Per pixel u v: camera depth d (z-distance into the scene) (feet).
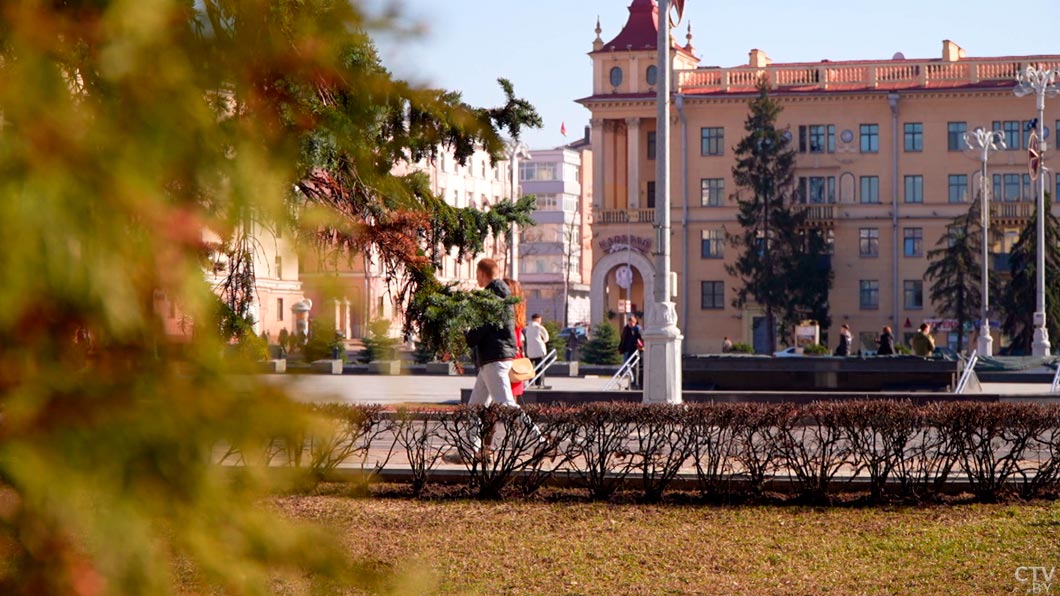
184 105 7.03
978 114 324.60
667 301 99.45
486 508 45.83
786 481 48.70
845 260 331.77
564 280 525.34
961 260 309.83
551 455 49.01
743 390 126.93
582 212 563.07
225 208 7.37
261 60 8.09
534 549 38.75
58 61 6.74
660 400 98.43
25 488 6.28
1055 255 291.99
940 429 47.98
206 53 7.81
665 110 100.68
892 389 124.77
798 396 107.14
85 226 6.50
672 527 43.09
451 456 50.88
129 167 6.70
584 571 35.78
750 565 37.04
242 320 7.89
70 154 6.54
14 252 6.26
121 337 6.59
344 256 8.52
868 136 330.34
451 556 37.04
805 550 39.19
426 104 9.32
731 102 334.85
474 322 30.32
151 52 6.91
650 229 342.85
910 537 41.11
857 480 48.57
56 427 6.36
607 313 344.28
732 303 335.26
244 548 7.07
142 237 6.76
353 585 7.55
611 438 48.88
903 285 329.31
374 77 8.91
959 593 33.19
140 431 6.57
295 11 8.27
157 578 6.61
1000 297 313.73
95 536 6.46
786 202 331.77
